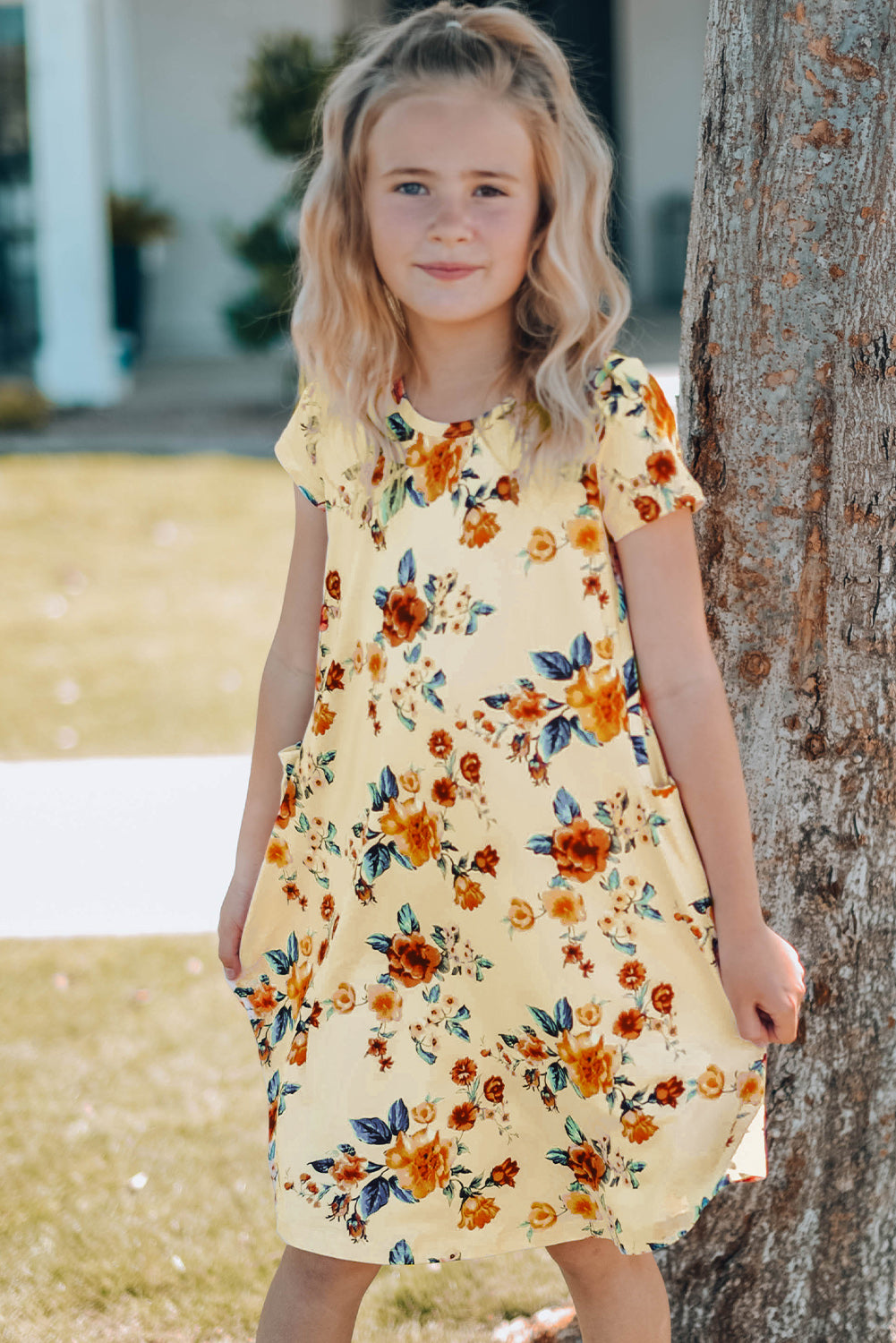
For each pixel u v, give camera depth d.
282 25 14.10
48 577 7.15
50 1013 3.41
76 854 4.27
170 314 14.87
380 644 1.72
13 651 6.13
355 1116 1.73
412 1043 1.75
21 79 12.31
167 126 14.41
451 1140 1.76
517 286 1.70
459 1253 1.76
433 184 1.65
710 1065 1.70
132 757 4.96
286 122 9.61
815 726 2.02
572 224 1.67
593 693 1.65
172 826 4.44
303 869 1.89
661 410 1.66
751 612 2.01
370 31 1.90
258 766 1.97
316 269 1.77
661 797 1.67
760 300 1.92
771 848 2.06
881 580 1.97
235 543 7.65
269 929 1.94
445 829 1.70
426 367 1.74
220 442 9.84
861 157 1.86
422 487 1.69
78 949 3.73
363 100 1.69
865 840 2.05
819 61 1.84
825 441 1.94
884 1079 2.11
